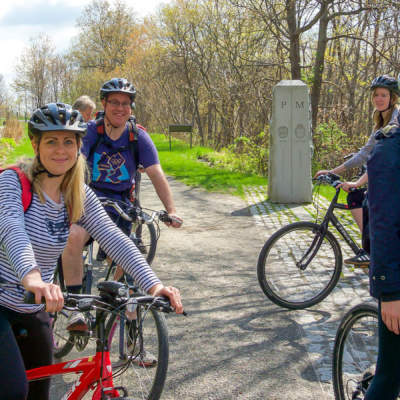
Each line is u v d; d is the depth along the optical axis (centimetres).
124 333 285
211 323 457
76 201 231
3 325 216
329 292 488
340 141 1590
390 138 215
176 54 2950
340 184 480
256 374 364
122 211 376
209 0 2469
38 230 224
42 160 220
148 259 537
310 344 413
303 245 490
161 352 277
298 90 1059
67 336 360
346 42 1892
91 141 402
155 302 209
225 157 1775
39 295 189
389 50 1650
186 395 337
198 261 655
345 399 286
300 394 338
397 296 209
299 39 1772
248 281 576
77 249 350
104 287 215
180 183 1339
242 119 2173
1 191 217
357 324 279
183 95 3372
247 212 977
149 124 4181
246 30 2047
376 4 1483
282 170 1067
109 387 221
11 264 203
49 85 6244
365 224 251
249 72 2116
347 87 1842
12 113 3916
